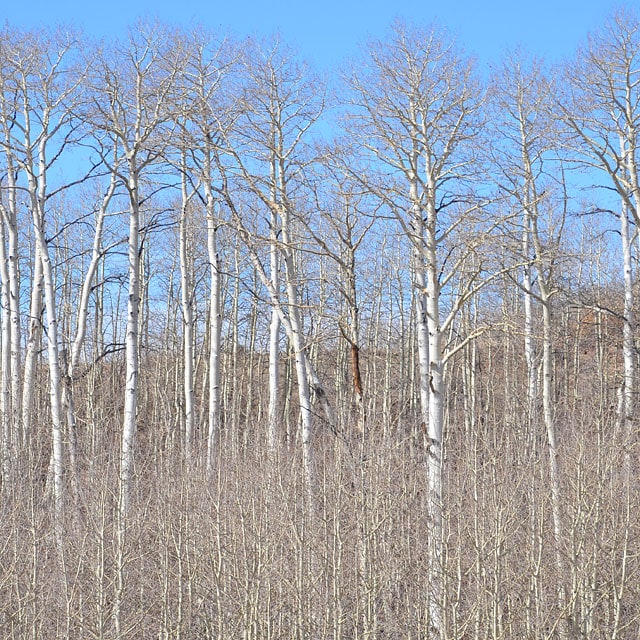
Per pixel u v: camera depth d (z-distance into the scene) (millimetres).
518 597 19703
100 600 18797
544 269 26781
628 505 20125
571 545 20078
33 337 28281
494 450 21000
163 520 20922
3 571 19453
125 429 23469
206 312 47750
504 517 19359
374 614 18703
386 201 21734
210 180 25219
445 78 22859
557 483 20781
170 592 21000
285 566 19562
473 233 21781
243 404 46188
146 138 25953
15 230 29047
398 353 50625
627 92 28562
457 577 19031
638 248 32812
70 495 21969
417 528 19984
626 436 22172
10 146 26422
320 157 23500
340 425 20750
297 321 25031
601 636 20234
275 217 26016
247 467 21531
